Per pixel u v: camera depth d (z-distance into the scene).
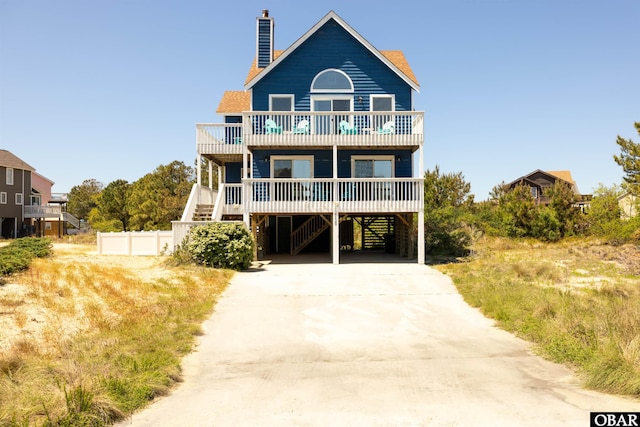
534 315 9.56
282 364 7.27
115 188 43.56
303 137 18.77
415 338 8.70
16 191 49.19
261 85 21.31
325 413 5.35
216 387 6.26
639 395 5.70
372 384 6.32
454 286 13.41
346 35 21.36
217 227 16.45
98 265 15.53
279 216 24.09
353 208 18.19
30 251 17.83
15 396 5.28
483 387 6.14
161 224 38.78
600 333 7.92
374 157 21.34
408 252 19.94
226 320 9.91
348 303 11.48
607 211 30.44
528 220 30.81
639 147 27.06
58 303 9.98
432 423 5.04
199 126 20.75
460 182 36.84
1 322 8.36
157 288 12.12
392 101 21.28
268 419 5.20
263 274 15.41
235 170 24.39
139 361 6.74
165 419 5.21
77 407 5.01
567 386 6.14
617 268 16.31
